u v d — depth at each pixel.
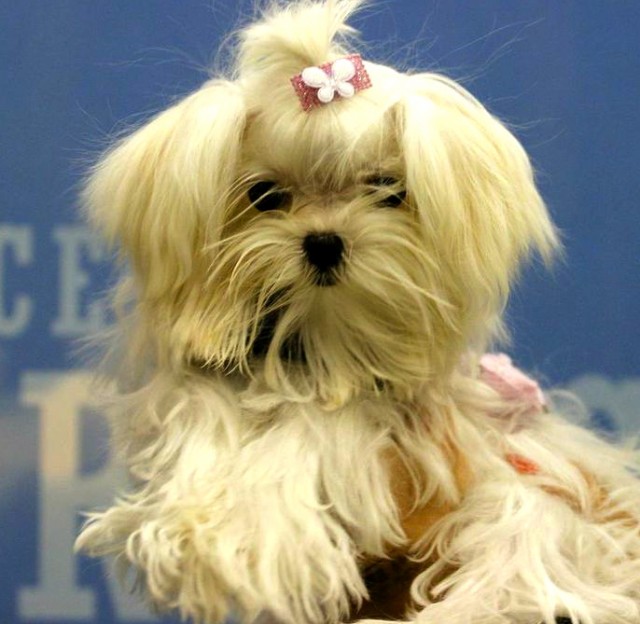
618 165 2.06
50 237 2.04
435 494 1.07
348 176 1.02
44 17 2.05
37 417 2.01
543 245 1.10
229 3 1.98
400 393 1.09
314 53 1.02
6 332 2.02
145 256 1.05
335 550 1.01
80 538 1.07
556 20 2.05
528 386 1.21
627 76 2.06
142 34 2.02
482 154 1.03
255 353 1.09
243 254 1.02
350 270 1.01
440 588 1.04
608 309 2.08
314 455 1.04
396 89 1.02
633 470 1.27
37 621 2.01
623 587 1.05
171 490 1.01
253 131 1.03
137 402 1.10
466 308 1.05
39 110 2.04
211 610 0.98
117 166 1.08
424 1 1.99
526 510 1.06
